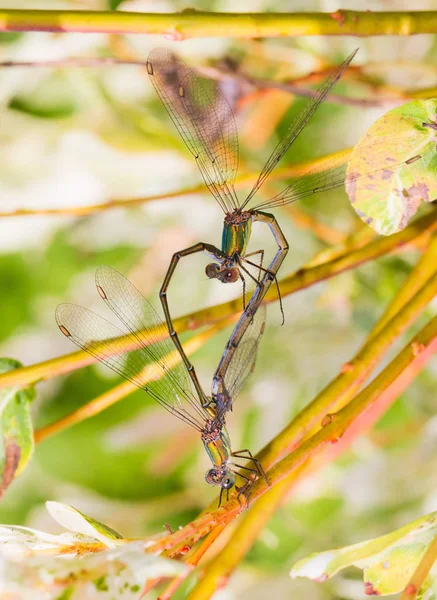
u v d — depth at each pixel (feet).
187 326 1.02
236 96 1.18
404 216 0.98
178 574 0.92
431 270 1.03
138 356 1.02
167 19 0.97
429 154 0.98
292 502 1.24
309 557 0.97
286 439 0.97
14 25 0.96
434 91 1.04
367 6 1.18
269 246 1.23
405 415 1.25
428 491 1.22
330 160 1.03
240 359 1.03
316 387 1.24
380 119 0.98
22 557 0.94
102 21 0.96
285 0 1.21
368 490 1.23
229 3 1.22
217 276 1.03
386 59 1.19
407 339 1.18
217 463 1.01
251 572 1.21
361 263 1.03
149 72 1.05
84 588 0.92
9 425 1.01
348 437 1.09
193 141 1.05
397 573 0.97
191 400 1.02
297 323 1.24
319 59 1.20
